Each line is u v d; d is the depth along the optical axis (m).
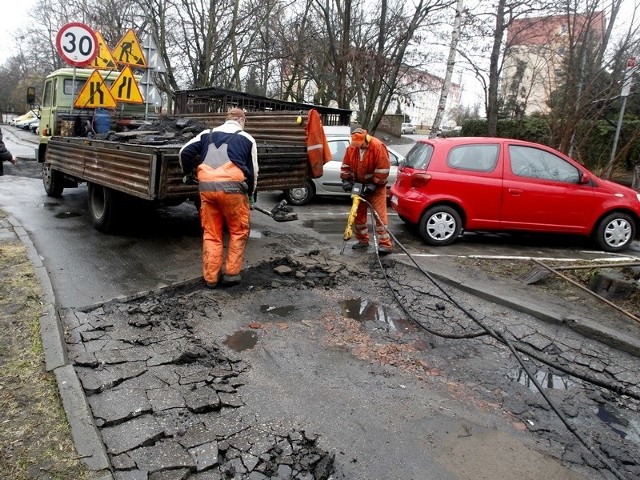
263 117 7.48
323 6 17.75
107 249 6.18
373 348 4.03
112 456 2.62
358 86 16.14
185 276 5.30
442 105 12.94
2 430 2.70
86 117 9.19
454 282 5.51
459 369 3.80
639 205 7.35
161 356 3.66
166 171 5.26
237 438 2.84
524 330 4.50
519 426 3.15
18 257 5.43
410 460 2.75
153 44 11.13
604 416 3.32
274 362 3.72
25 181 11.66
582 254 7.12
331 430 2.96
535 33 13.56
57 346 3.57
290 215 8.60
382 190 6.43
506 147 7.16
